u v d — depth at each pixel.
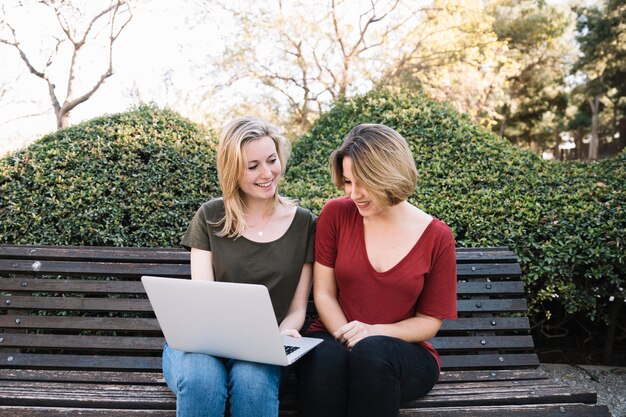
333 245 2.06
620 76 16.70
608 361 3.26
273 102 11.31
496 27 16.64
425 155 3.39
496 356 2.28
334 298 2.06
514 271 2.48
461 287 2.44
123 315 2.58
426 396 1.93
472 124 3.75
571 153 26.81
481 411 1.83
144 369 2.24
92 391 1.97
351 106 4.07
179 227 2.96
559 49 18.78
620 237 2.74
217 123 10.87
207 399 1.64
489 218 2.93
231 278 2.06
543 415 1.83
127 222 2.97
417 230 1.98
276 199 2.12
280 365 1.74
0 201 2.88
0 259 2.44
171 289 1.66
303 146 4.15
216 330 1.68
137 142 3.14
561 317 3.48
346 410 1.70
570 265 2.82
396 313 1.96
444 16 11.38
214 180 3.15
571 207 2.89
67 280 2.40
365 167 1.83
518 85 17.69
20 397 1.86
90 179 2.95
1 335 2.28
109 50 10.31
